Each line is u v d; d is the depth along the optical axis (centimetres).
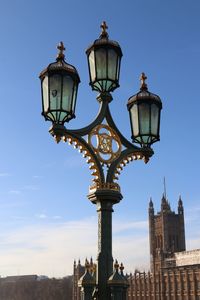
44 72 651
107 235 668
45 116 649
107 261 652
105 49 695
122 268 620
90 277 625
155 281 12862
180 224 17000
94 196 679
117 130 712
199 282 11100
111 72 695
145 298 13225
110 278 607
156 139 734
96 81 697
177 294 11862
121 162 711
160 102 744
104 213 676
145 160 734
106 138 696
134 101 735
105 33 720
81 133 671
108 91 711
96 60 696
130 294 13912
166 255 13638
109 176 684
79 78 659
